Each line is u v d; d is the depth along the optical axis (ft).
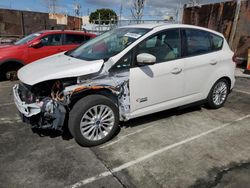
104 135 11.68
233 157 10.88
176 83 13.38
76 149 11.26
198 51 14.39
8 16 55.88
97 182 9.12
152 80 12.31
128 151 11.19
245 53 32.96
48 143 11.73
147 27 13.08
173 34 13.24
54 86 11.03
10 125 13.64
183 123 14.29
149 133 12.94
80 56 12.95
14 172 9.54
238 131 13.47
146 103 12.53
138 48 11.82
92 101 10.80
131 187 8.89
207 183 9.14
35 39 24.20
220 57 15.39
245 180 9.33
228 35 35.24
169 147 11.60
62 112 10.39
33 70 11.66
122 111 11.98
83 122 10.93
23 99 11.27
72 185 8.95
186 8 42.55
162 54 12.71
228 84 16.61
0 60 22.49
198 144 11.94
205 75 14.79
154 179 9.33
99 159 10.53
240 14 33.32
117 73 11.34
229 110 16.66
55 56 14.02
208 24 38.40
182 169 9.95
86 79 10.99
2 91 20.30
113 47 12.43
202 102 15.51
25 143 11.70
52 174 9.50
